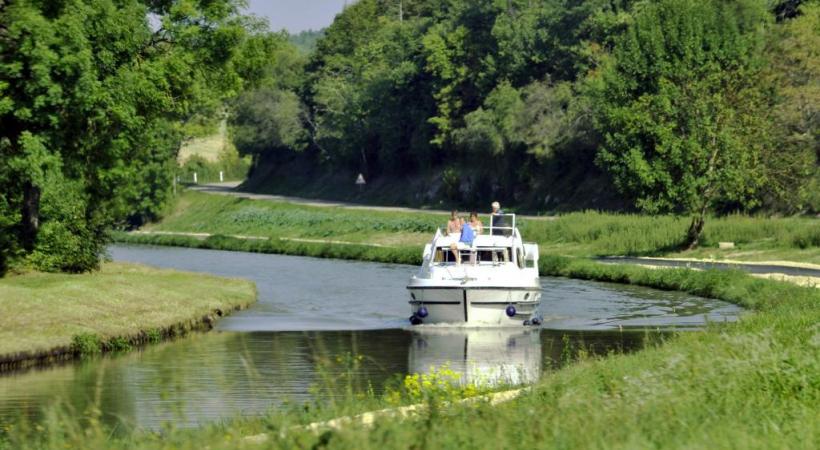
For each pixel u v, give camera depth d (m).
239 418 40.69
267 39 118.12
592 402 33.44
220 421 42.53
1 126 86.38
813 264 121.50
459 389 43.72
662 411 31.28
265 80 123.25
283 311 99.00
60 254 98.62
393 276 141.88
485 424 30.30
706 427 29.25
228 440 31.53
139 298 86.19
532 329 84.50
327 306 104.06
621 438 27.94
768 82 151.25
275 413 39.62
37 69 79.44
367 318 93.81
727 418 30.62
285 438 28.91
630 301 103.88
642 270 123.69
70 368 63.34
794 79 168.62
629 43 151.12
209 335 80.69
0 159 87.25
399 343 76.81
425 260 92.38
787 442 27.83
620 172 146.38
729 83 142.38
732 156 140.25
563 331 82.62
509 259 89.50
